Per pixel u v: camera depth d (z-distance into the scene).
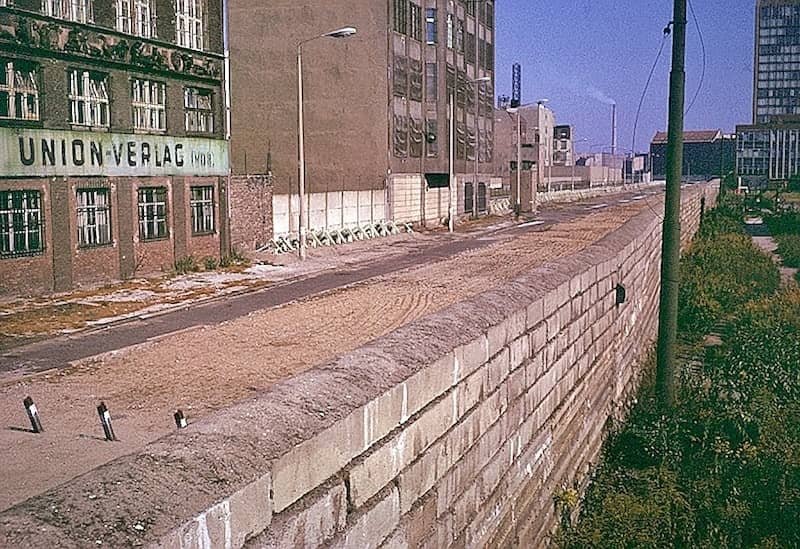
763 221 60.12
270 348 14.20
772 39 138.00
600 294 11.53
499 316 7.02
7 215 22.61
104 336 17.44
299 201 33.94
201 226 30.81
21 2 22.97
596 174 116.81
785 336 17.86
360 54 44.44
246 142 45.53
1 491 7.60
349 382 4.65
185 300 22.98
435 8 50.81
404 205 47.66
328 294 22.27
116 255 26.41
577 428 9.95
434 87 51.06
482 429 6.49
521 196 65.00
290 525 3.76
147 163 27.66
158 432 9.62
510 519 7.21
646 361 16.45
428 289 21.66
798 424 12.38
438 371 5.57
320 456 4.06
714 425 11.96
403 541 5.00
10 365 14.25
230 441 3.61
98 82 25.92
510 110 84.81
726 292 24.86
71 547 2.74
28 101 23.45
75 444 9.15
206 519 3.19
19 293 22.92
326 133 45.28
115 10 26.42
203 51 30.30
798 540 9.10
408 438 5.09
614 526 8.72
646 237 18.05
